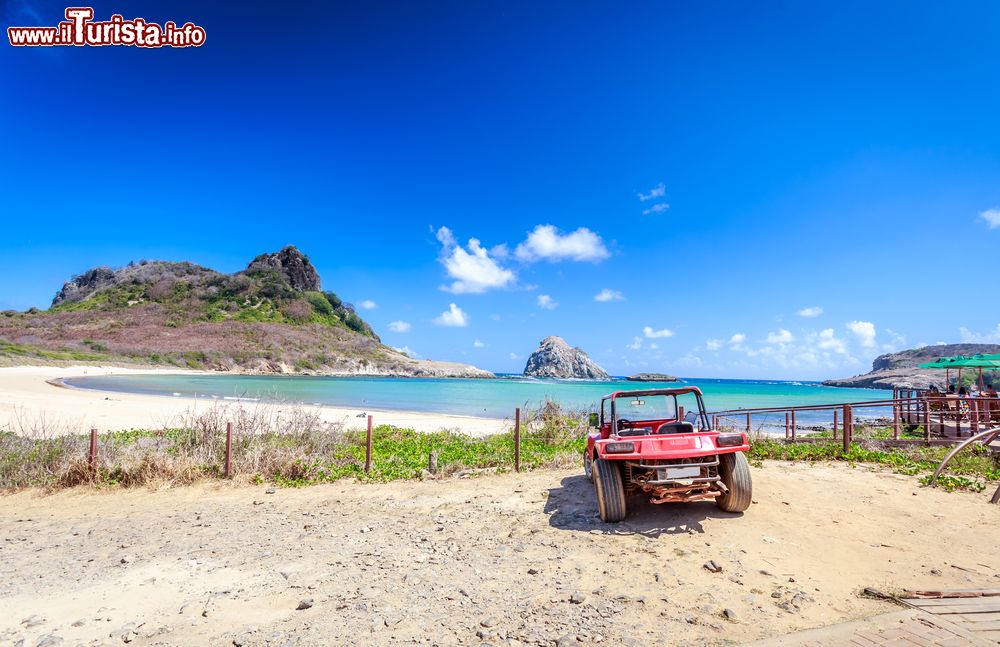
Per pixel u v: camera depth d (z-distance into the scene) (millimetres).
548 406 19109
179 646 4078
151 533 7570
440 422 24781
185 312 121062
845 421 11742
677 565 5258
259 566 5910
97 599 5121
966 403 16438
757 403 47656
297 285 155125
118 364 80938
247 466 11461
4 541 7383
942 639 3623
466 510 8039
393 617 4387
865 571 4969
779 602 4352
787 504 7324
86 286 145625
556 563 5504
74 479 10906
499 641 3916
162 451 11750
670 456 6406
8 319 103750
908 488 8164
